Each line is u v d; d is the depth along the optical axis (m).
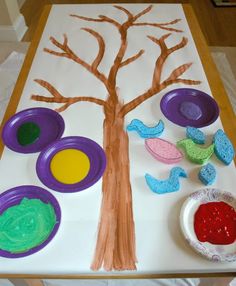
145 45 1.29
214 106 1.00
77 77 1.15
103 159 0.87
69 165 0.87
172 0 2.75
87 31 1.39
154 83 1.12
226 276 0.73
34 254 0.71
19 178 0.85
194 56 1.23
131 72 1.17
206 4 2.70
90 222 0.76
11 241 0.72
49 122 1.00
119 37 1.35
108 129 0.97
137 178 0.84
